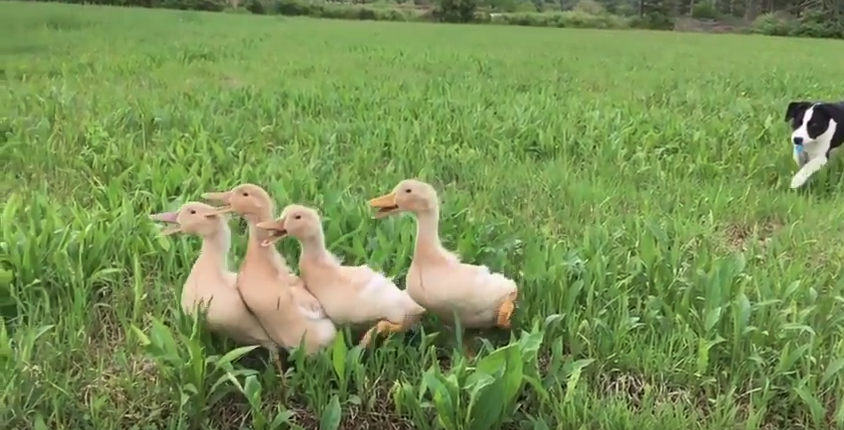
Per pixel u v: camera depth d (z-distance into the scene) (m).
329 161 2.42
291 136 2.86
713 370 1.42
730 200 2.34
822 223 2.20
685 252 1.90
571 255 1.65
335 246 1.69
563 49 8.22
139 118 2.98
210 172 2.14
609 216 2.12
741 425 1.31
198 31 8.15
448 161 2.55
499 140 2.90
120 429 1.27
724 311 1.49
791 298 1.60
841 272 1.81
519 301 1.51
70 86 3.88
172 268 1.66
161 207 1.95
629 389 1.41
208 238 1.33
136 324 1.50
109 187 1.98
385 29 10.95
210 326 1.34
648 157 2.76
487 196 2.26
